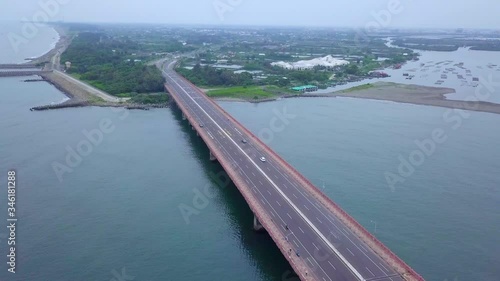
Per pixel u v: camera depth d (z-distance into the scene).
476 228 97.69
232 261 85.56
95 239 91.94
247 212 106.00
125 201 110.00
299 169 131.75
